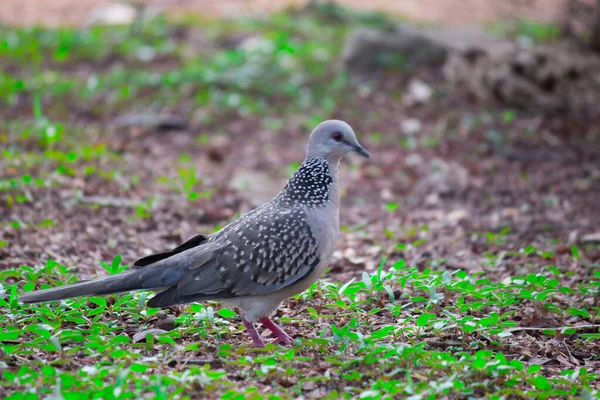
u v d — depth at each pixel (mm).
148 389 6914
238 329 8672
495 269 11258
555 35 25734
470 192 15680
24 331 7918
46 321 8250
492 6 32906
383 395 6980
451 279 9719
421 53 23219
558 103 20312
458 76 21578
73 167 14750
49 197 13188
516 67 20766
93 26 25938
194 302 8492
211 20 26984
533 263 11578
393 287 9961
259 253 7984
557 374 7992
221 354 7801
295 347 7895
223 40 24750
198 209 13664
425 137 18609
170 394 6762
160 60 22922
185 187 14312
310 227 8211
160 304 7766
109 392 6551
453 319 8516
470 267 11383
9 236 11445
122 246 11891
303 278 8234
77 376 7012
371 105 20578
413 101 20703
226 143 17891
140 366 7020
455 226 13695
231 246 8016
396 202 15320
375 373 7445
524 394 7129
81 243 11703
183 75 21188
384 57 22906
